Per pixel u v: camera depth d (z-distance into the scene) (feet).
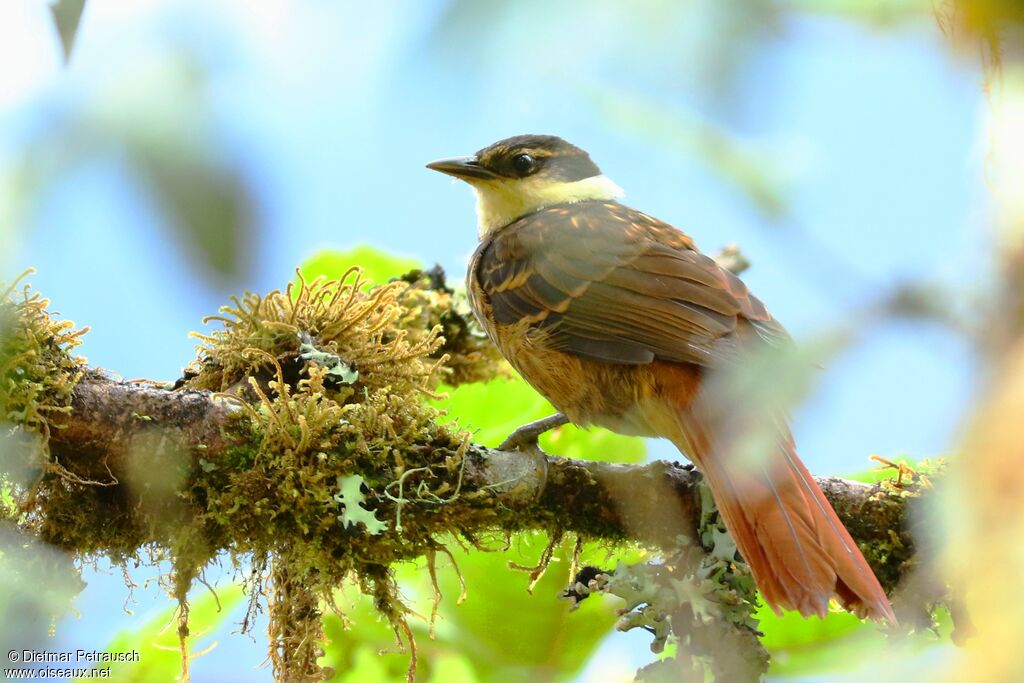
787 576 18.56
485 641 24.59
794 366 6.59
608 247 25.52
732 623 20.45
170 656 23.65
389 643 24.82
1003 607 6.12
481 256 28.09
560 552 24.76
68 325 19.66
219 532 20.31
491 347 30.83
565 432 28.91
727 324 23.95
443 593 24.82
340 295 25.27
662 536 22.15
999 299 6.07
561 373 25.44
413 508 20.66
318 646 21.90
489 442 29.14
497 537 22.47
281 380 20.63
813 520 19.06
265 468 20.08
